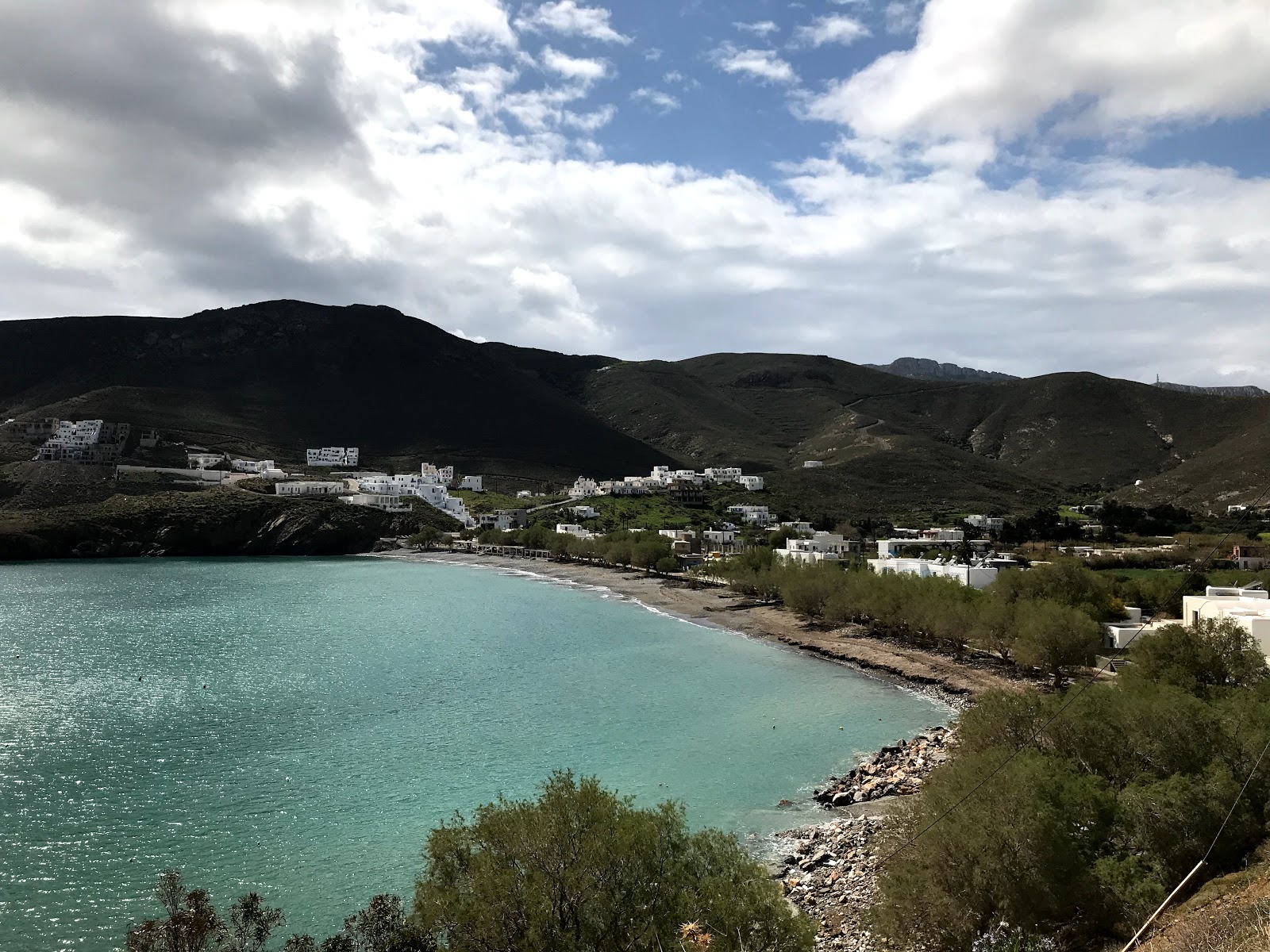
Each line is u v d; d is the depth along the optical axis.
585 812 29.17
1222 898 27.84
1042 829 29.94
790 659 97.69
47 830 47.03
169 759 59.12
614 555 195.00
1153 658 58.69
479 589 170.00
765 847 45.03
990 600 93.38
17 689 78.50
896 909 31.33
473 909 25.70
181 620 122.75
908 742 62.31
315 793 53.12
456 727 68.25
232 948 30.05
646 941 25.28
